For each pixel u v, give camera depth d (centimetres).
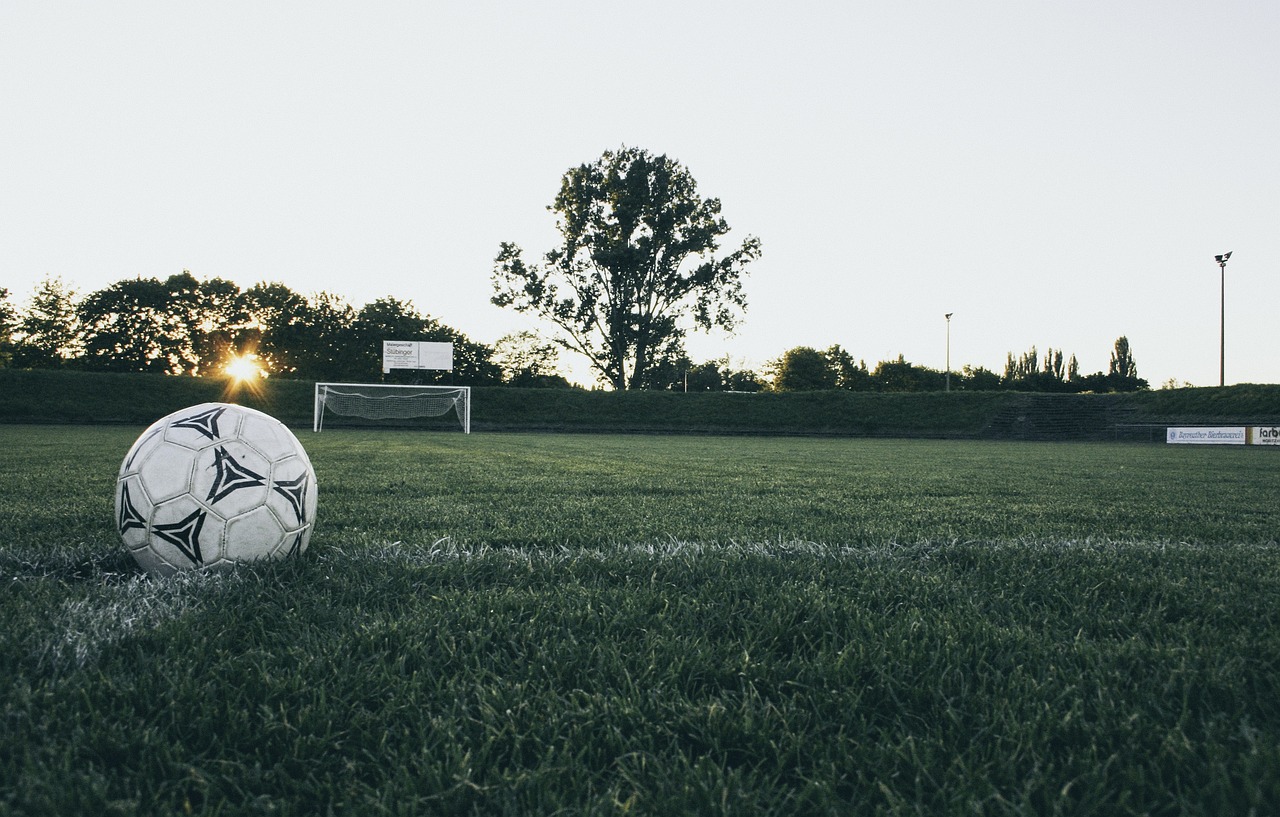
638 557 333
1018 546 395
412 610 235
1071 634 231
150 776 137
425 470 934
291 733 153
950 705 168
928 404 4016
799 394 4188
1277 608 260
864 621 228
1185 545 414
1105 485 873
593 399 4091
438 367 4141
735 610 243
